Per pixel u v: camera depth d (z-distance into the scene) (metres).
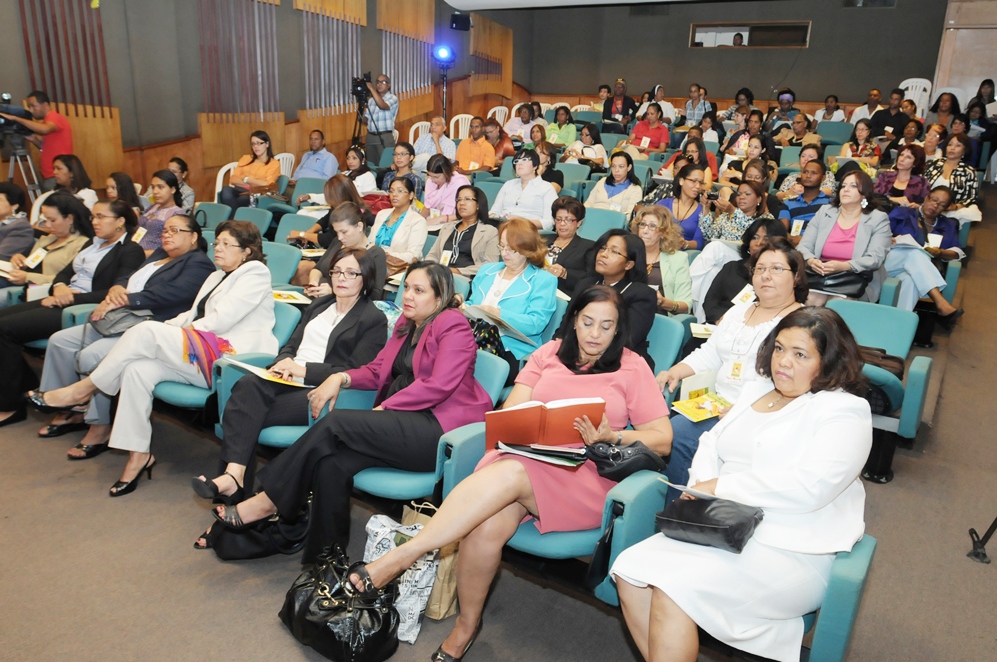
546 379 2.28
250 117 8.23
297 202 6.39
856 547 1.71
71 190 5.33
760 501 1.75
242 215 5.05
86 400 3.09
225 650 2.06
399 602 2.09
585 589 1.96
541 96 15.17
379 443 2.24
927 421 3.57
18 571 2.39
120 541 2.59
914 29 12.02
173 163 5.95
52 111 5.92
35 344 3.64
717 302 3.62
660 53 13.99
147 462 2.98
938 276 4.42
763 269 2.55
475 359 2.46
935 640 2.12
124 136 6.93
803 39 12.83
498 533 1.95
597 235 4.97
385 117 8.82
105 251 3.93
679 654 1.63
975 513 2.82
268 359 2.95
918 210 5.07
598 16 14.36
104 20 6.63
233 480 2.46
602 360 2.23
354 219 3.60
